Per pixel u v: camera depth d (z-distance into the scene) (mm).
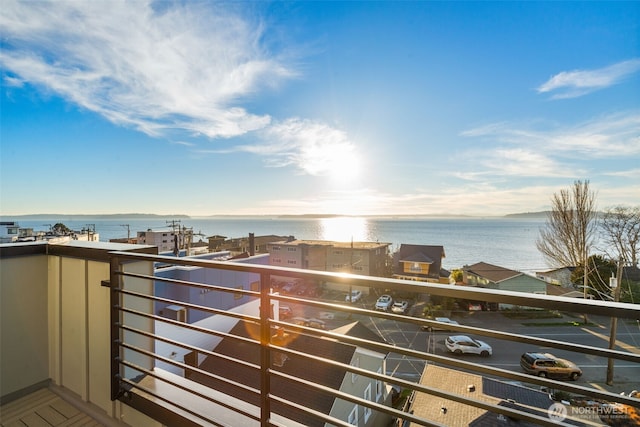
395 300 16734
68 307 1712
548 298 642
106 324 1513
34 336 1762
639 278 9078
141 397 1373
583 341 9031
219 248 28234
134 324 1525
